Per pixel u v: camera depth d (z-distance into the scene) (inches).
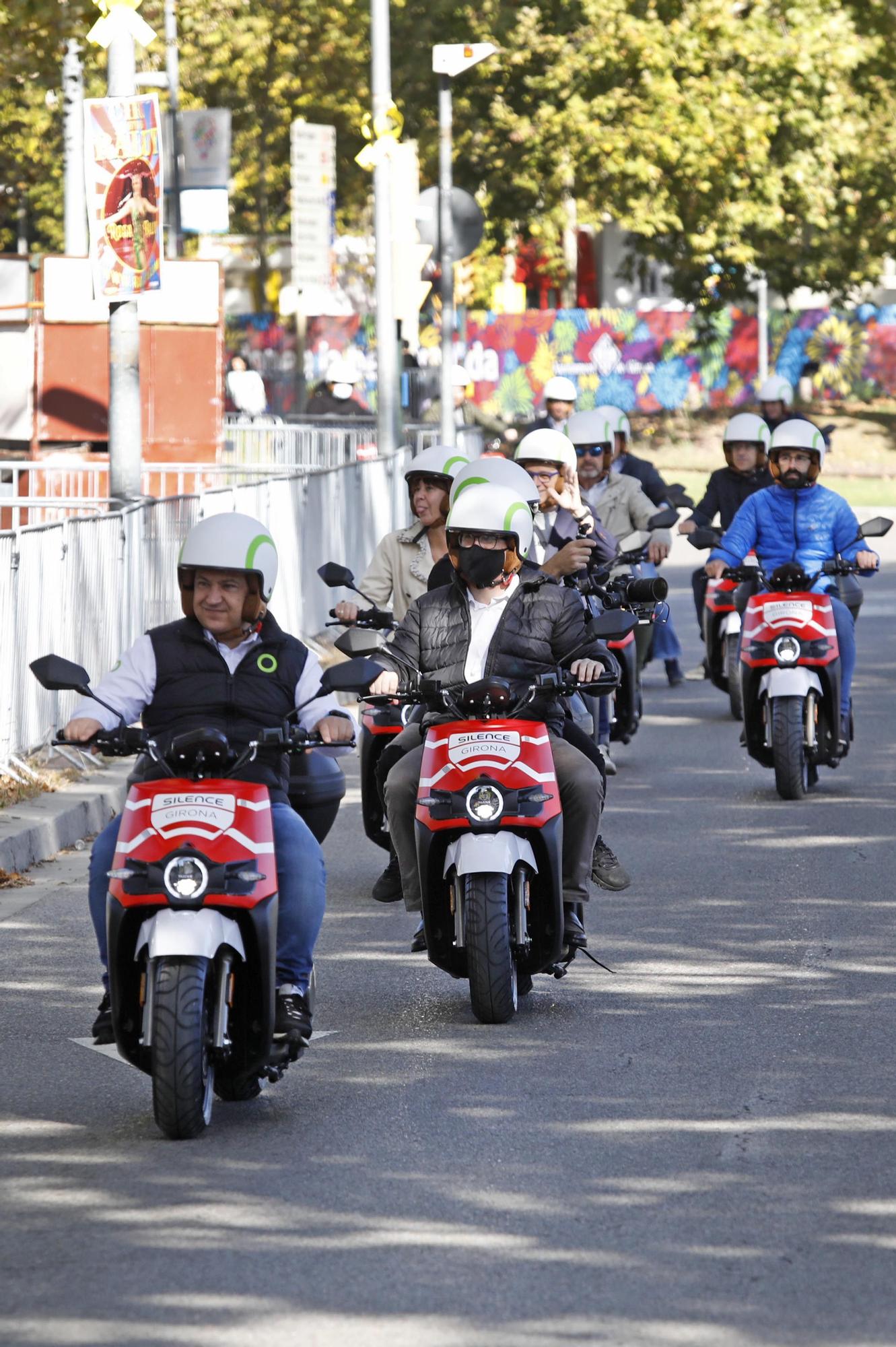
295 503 2229.3
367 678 801.6
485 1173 716.7
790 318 6304.1
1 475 2864.2
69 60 3435.0
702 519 2018.9
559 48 5019.7
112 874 762.2
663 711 2038.6
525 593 975.0
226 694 818.8
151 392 3383.4
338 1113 795.4
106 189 1761.8
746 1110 787.4
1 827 1323.8
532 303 7568.9
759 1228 657.0
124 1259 636.1
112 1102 818.2
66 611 1551.4
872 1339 568.4
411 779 968.9
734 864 1289.4
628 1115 783.7
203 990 751.7
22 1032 930.1
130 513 1712.6
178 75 5162.4
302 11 5103.3
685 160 5118.1
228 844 759.7
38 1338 574.2
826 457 5753.0
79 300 3326.8
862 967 1021.2
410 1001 979.9
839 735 1529.3
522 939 925.2
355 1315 589.0
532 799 917.2
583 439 1707.7
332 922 1160.2
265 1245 647.1
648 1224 661.9
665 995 976.9
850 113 5812.0
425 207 2950.3
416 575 1205.1
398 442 2915.8
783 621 1507.1
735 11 5201.8
